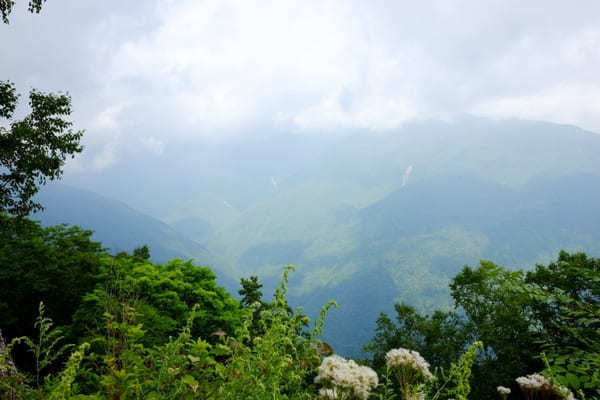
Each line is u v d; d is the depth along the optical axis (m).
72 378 1.85
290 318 2.47
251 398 2.13
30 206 12.10
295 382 2.34
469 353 1.84
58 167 12.65
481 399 11.38
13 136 11.02
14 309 19.81
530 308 11.38
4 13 10.20
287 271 2.46
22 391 2.37
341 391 2.32
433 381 2.15
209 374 2.74
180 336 2.60
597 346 2.66
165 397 2.45
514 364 11.14
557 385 2.38
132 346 3.00
